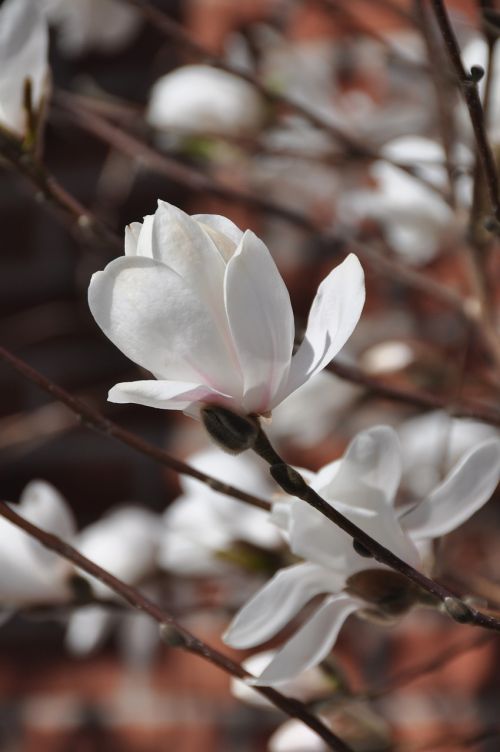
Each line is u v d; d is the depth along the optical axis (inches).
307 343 36.3
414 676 42.0
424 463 55.0
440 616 65.4
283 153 51.7
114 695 71.4
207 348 35.5
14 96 41.7
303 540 37.4
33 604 43.8
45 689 72.9
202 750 69.1
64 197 42.3
